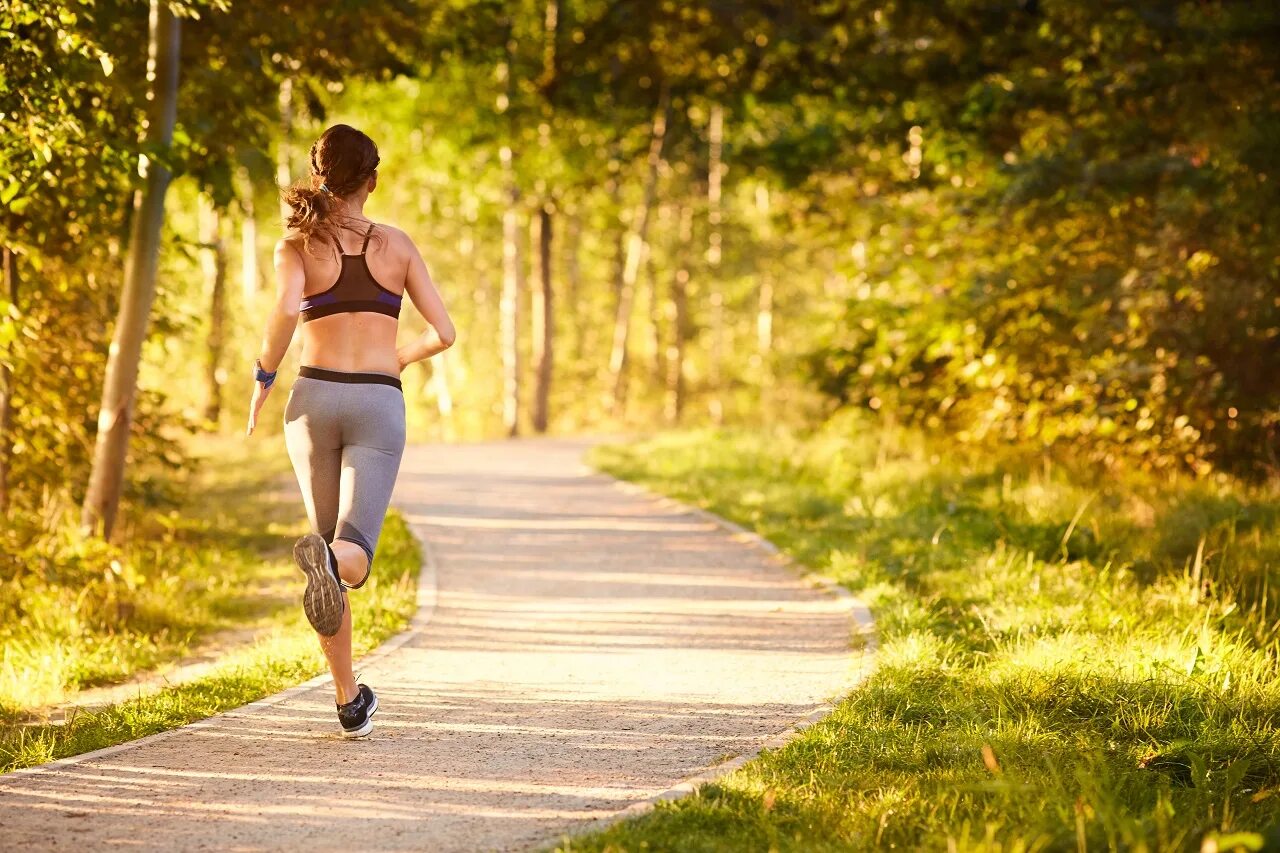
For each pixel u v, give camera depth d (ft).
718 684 20.34
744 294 153.69
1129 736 16.60
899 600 24.81
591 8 92.17
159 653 25.02
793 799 13.53
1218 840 11.19
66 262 35.14
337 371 15.20
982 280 48.06
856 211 62.13
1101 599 24.31
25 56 23.50
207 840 12.85
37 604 26.91
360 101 97.66
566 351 147.43
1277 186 38.34
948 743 15.76
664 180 128.36
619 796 14.38
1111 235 48.16
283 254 15.15
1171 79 44.45
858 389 58.39
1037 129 51.67
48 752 16.22
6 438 35.19
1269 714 17.39
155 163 30.17
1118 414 44.83
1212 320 43.06
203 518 43.83
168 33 29.63
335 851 12.50
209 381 84.69
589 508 44.37
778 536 35.35
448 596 28.63
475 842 12.76
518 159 101.55
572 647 23.47
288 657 21.83
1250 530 31.35
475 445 79.10
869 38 63.67
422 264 15.72
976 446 51.65
